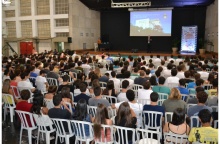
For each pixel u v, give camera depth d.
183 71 6.20
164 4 14.83
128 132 2.70
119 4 14.98
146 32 16.55
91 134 2.97
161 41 17.69
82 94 3.82
